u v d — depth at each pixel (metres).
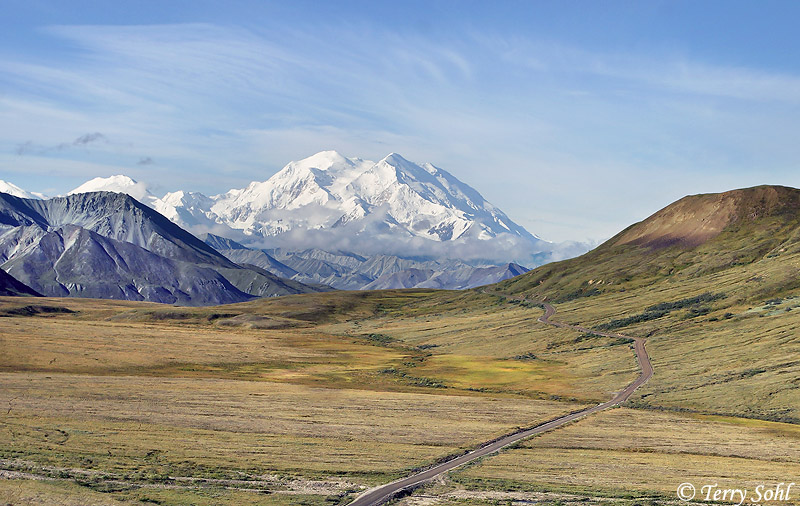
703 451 116.44
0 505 70.50
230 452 106.75
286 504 79.88
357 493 87.25
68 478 85.88
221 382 183.88
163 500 78.00
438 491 89.19
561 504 83.06
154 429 120.94
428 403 160.62
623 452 116.31
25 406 135.00
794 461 110.19
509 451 115.88
